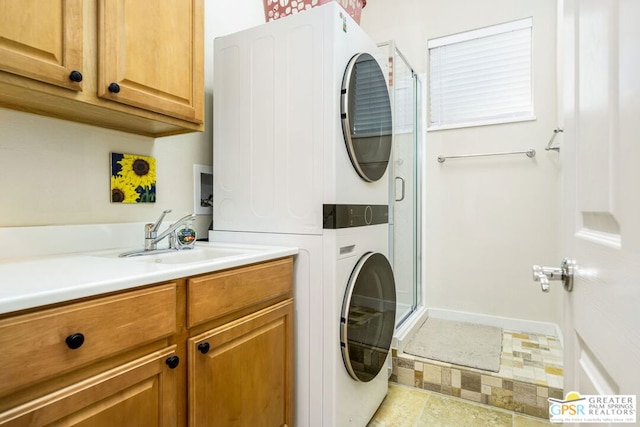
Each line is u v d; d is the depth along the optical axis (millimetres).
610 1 558
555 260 2461
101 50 1021
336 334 1336
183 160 1703
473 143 2721
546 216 2498
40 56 883
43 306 648
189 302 951
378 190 1742
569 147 819
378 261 1661
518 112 2615
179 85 1263
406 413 1750
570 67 813
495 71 2682
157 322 861
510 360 1995
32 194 1169
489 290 2672
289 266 1364
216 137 1647
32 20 865
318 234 1366
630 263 491
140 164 1502
